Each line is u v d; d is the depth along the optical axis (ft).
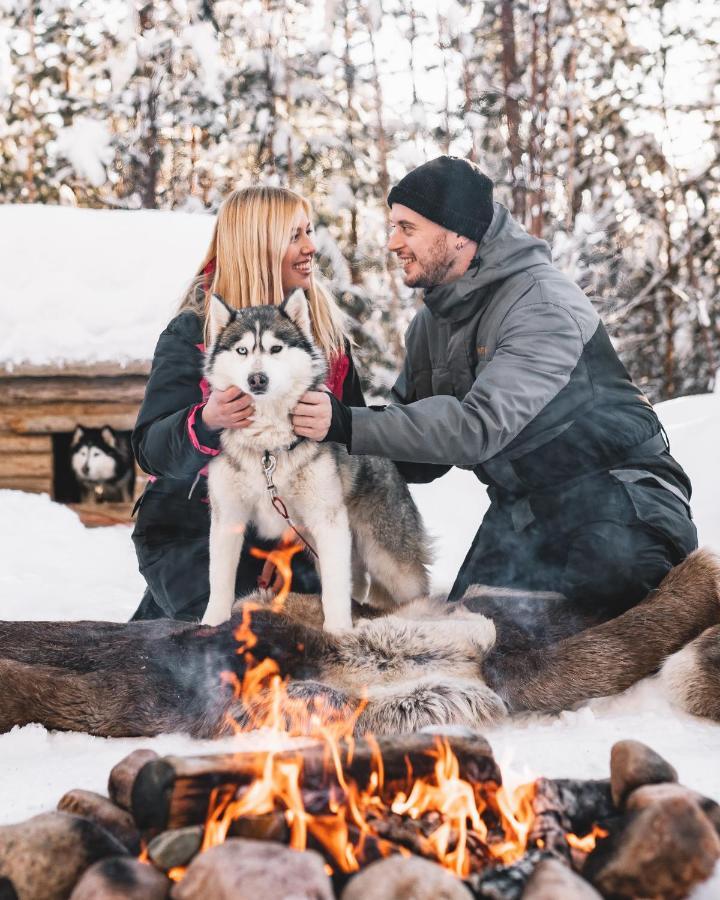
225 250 12.16
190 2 57.47
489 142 55.47
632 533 10.71
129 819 5.87
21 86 63.87
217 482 10.78
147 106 57.72
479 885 5.06
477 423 10.43
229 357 10.68
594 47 60.95
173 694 8.90
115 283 30.01
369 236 55.31
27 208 33.24
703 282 64.49
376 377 49.60
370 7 54.19
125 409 29.09
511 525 11.95
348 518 11.74
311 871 4.86
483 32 57.72
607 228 57.41
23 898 5.15
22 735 8.69
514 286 11.49
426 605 11.30
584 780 6.16
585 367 11.30
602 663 9.45
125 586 19.69
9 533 24.17
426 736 6.15
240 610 10.16
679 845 5.30
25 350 28.32
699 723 8.91
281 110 56.80
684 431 21.02
